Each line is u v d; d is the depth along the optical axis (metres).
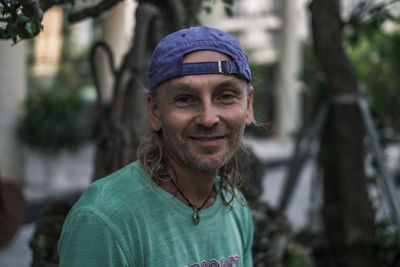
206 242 0.92
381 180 2.91
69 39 14.27
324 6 2.18
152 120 0.90
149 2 1.94
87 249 0.78
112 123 1.76
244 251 1.12
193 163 0.83
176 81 0.80
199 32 0.82
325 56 2.77
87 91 14.95
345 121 3.08
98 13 1.29
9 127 6.16
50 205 1.67
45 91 6.79
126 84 1.80
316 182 3.90
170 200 0.88
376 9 2.29
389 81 4.62
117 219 0.81
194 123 0.82
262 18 18.80
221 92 0.82
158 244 0.84
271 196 7.17
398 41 4.79
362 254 3.10
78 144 6.82
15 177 6.29
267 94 17.66
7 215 3.73
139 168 0.90
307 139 3.61
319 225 3.92
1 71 6.02
